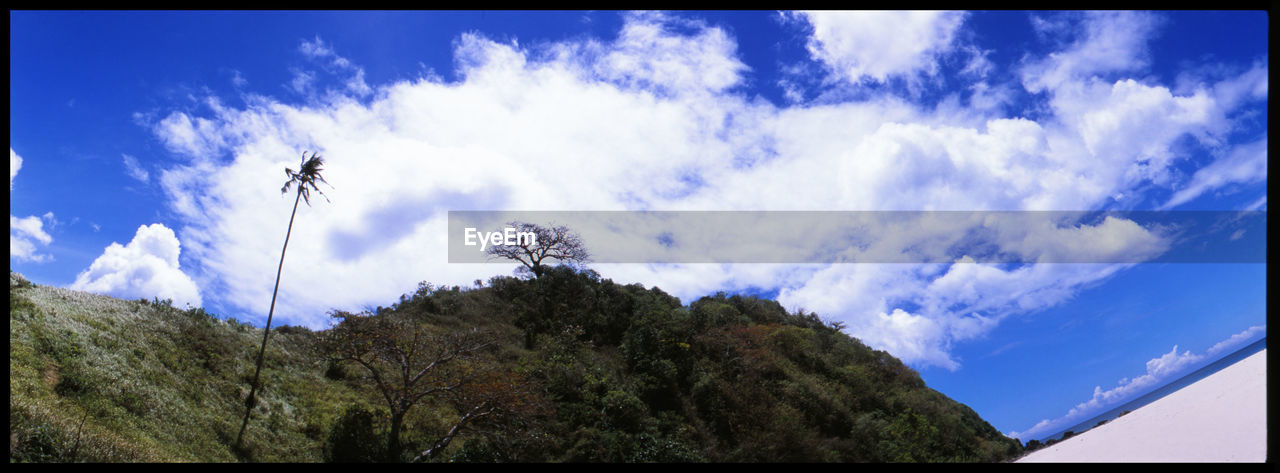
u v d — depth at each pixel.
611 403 34.41
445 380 34.22
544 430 31.91
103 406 22.91
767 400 39.25
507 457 28.94
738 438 35.56
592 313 53.50
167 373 29.08
